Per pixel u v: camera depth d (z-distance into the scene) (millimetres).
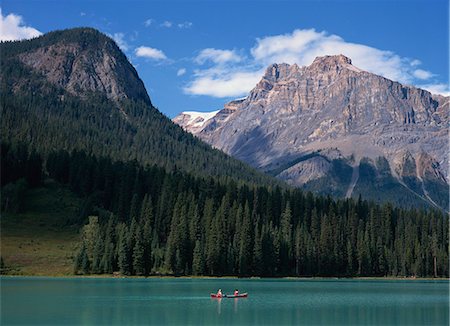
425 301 153125
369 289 193750
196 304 135875
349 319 118062
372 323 113750
